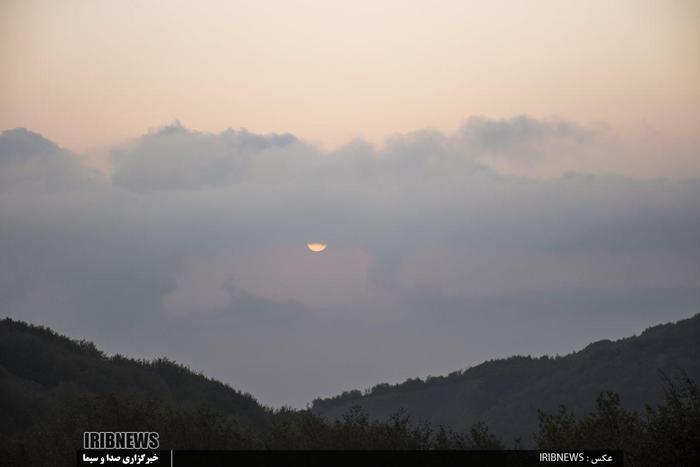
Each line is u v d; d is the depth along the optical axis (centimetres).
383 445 2917
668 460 2516
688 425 2527
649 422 2692
